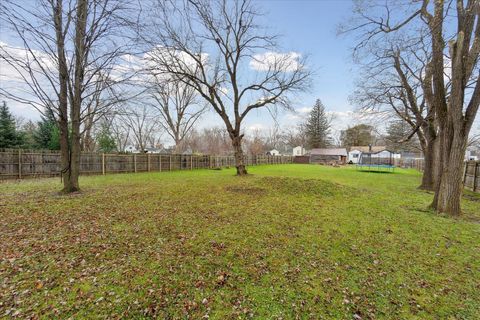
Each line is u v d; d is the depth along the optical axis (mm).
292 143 63219
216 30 13266
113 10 6922
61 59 7137
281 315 2162
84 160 14016
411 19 6707
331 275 2855
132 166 16812
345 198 7504
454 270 3023
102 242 3668
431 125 9992
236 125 14969
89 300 2307
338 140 62094
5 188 8469
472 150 36312
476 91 5176
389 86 11852
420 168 24125
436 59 6020
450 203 5609
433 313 2229
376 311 2244
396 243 3861
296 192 8242
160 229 4289
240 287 2578
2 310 2139
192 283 2631
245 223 4746
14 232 4031
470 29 5180
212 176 14148
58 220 4730
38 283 2561
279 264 3094
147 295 2402
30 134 22062
